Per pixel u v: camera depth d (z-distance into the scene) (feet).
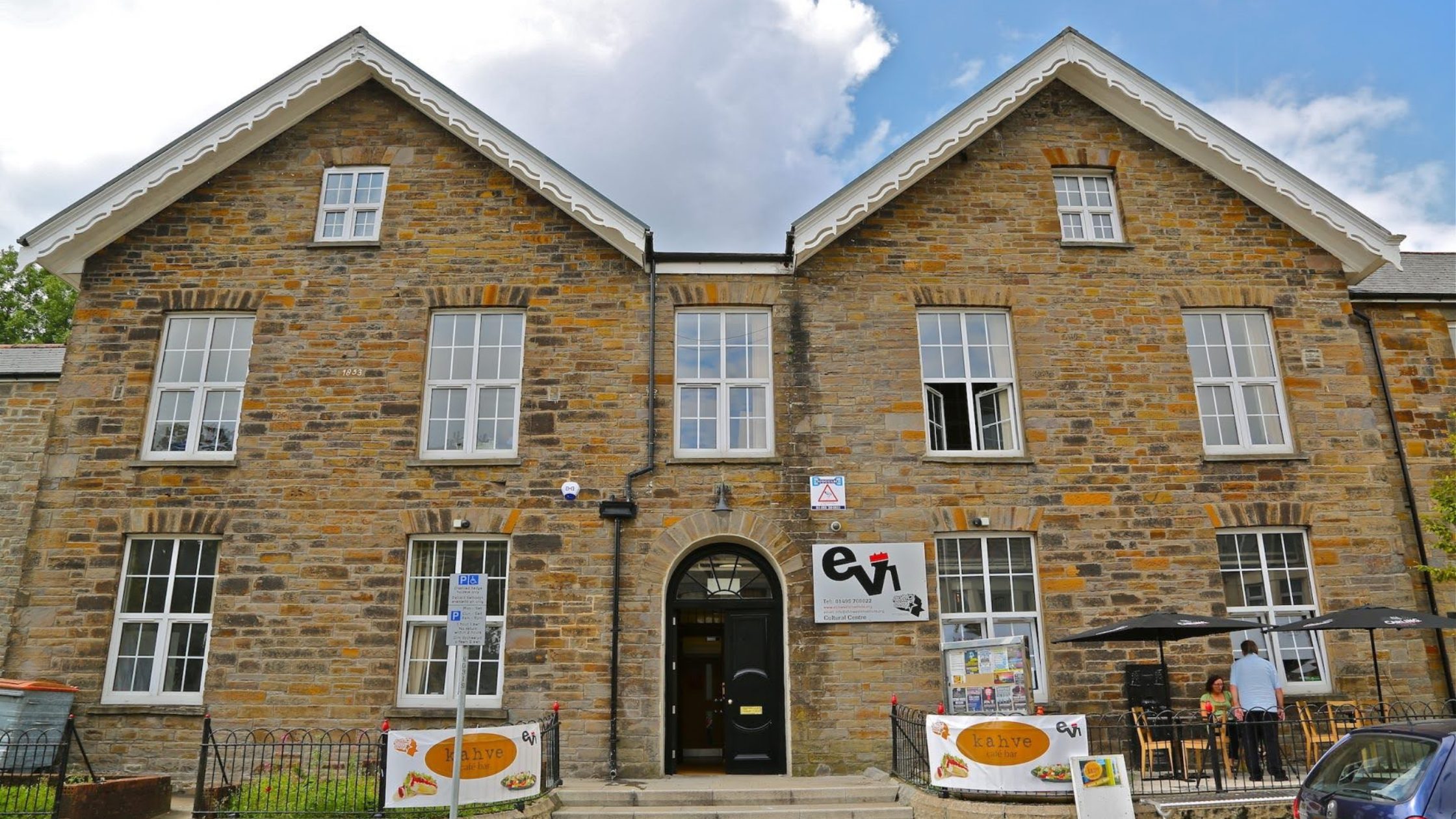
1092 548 44.01
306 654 41.96
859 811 35.65
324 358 45.75
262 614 42.39
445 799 32.58
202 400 45.88
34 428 50.98
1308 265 48.78
